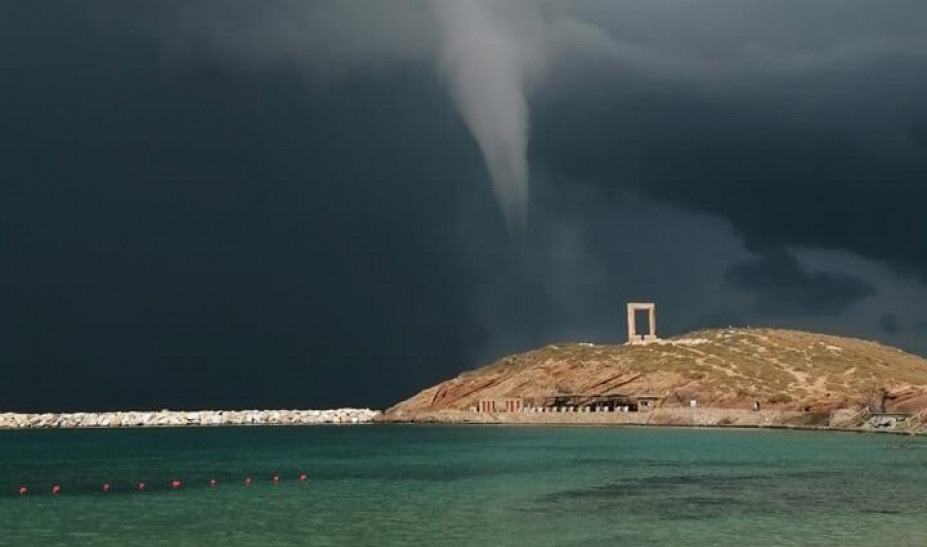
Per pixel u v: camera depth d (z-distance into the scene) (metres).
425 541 48.53
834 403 180.12
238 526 54.59
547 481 78.25
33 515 60.94
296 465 105.19
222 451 144.00
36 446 176.50
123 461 119.69
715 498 64.69
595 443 135.00
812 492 67.25
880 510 57.62
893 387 195.00
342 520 56.41
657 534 49.59
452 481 79.94
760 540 47.31
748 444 125.25
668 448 120.06
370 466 100.31
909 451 108.38
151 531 53.12
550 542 47.69
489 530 51.72
